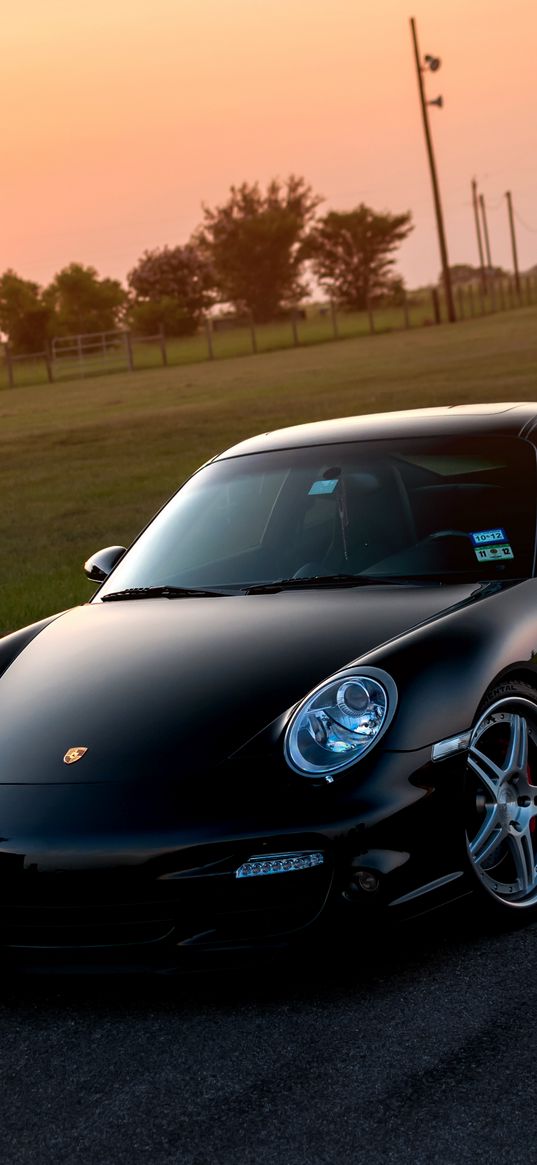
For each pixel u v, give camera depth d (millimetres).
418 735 3012
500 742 3309
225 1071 2604
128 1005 2963
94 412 24906
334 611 3518
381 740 2980
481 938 3164
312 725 2986
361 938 2934
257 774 2934
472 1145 2246
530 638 3357
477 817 3180
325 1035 2709
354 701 3020
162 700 3232
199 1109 2467
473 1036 2637
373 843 2895
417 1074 2502
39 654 3744
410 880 2949
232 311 84750
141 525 10633
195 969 2910
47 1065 2713
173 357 50156
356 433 4473
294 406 19438
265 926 2900
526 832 3309
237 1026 2797
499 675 3205
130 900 2889
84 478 14484
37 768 3131
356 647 3244
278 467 4410
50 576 8617
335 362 31719
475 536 3830
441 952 3084
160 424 19703
